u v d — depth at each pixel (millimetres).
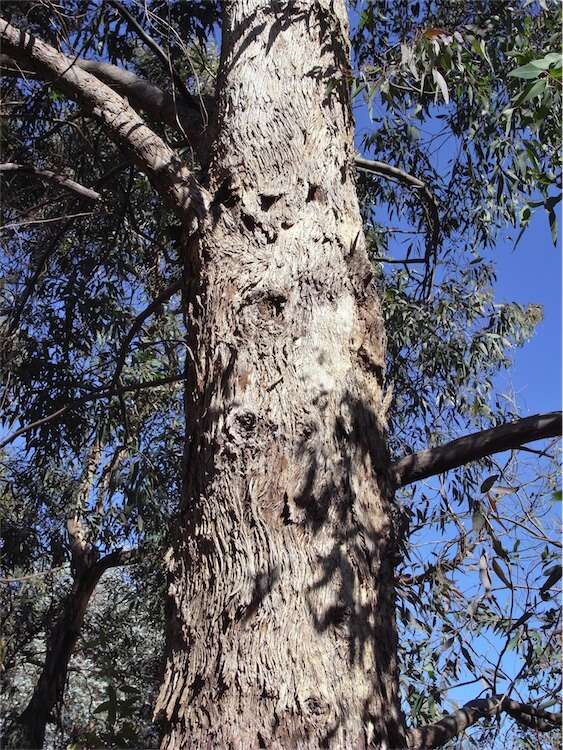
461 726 3240
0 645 6789
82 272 5773
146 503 6191
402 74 3953
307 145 3455
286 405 2891
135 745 3043
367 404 3047
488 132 5426
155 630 8469
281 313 3066
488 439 3154
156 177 3498
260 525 2697
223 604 2619
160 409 7539
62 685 7664
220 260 3227
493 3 5520
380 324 3266
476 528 2979
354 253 3305
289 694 2453
